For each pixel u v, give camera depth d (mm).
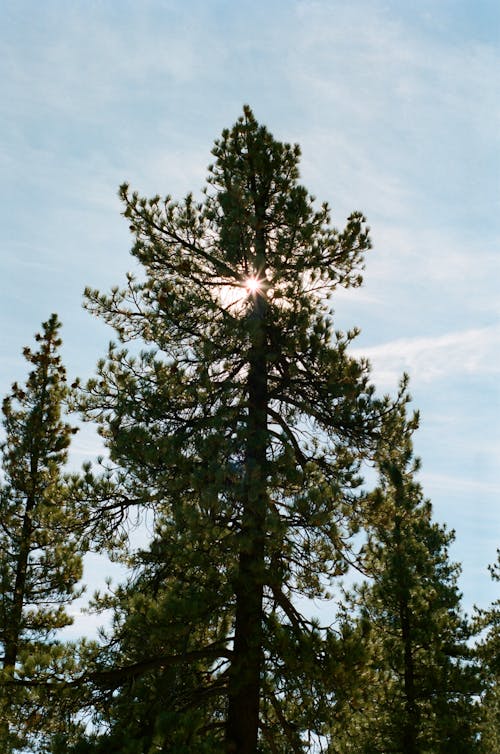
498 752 23594
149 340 16750
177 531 13109
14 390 23875
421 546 21422
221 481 12938
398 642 19750
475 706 20359
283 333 15266
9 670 12367
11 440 22969
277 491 13664
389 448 15984
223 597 12531
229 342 15188
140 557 14273
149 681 12914
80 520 14742
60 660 12359
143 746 11031
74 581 21469
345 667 11789
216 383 14938
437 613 21547
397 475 17000
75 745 11562
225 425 14422
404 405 15703
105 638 13477
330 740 12695
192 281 16766
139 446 13781
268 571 12992
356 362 15109
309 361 15211
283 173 17109
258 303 15625
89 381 15547
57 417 23562
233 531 13234
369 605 20609
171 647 12688
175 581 13688
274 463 13422
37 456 22891
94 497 14398
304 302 15344
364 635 12422
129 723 12125
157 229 16703
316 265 16453
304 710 12609
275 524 12430
